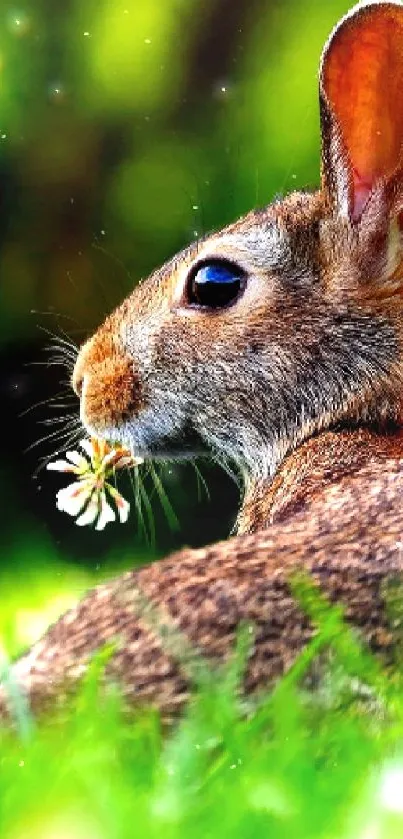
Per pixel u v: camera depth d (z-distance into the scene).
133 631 0.88
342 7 1.58
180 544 1.45
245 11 1.61
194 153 1.61
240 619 0.88
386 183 0.99
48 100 1.64
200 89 1.62
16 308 1.65
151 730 0.86
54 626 0.89
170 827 0.84
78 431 1.06
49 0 1.62
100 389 1.02
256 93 1.59
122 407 1.01
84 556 1.49
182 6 1.62
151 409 1.01
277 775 0.85
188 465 1.46
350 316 0.99
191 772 0.86
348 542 0.90
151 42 1.62
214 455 1.02
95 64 1.63
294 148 1.55
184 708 0.87
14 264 1.65
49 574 1.30
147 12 1.62
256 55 1.61
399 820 0.84
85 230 1.65
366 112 0.99
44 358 1.64
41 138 1.64
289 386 1.00
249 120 1.59
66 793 0.85
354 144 0.99
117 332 1.02
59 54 1.63
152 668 0.87
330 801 0.85
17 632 1.09
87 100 1.64
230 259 1.00
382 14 0.99
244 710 0.87
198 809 0.85
